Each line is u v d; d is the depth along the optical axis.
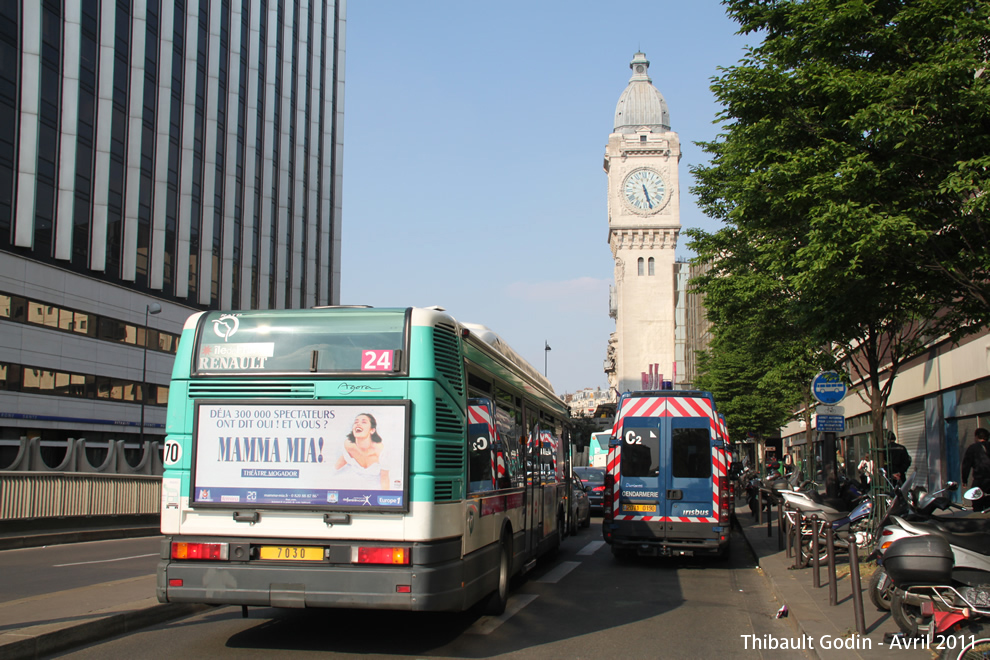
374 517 7.66
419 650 7.98
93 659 7.42
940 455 22.89
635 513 15.57
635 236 105.31
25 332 41.03
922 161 9.19
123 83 47.34
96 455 45.34
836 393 16.39
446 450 8.00
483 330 10.69
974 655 5.64
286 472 7.86
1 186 39.91
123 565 14.36
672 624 9.52
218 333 8.22
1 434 39.53
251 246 58.50
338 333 8.04
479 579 8.58
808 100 10.55
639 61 111.75
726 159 15.70
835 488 15.48
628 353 103.56
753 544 18.11
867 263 9.66
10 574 12.98
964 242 9.34
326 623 9.24
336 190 72.94
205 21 54.44
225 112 56.12
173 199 51.22
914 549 6.82
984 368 19.06
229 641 8.27
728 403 37.81
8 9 40.25
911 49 9.86
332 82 72.75
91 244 45.28
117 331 47.03
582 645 8.32
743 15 11.57
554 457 16.25
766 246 12.24
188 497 7.95
